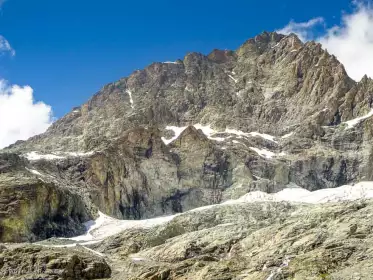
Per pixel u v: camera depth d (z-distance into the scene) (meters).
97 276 81.00
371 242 65.94
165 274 73.56
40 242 112.81
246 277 65.44
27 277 74.81
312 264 61.78
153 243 109.62
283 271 61.88
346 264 60.81
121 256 102.94
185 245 93.44
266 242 83.38
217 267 70.88
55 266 77.69
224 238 95.69
